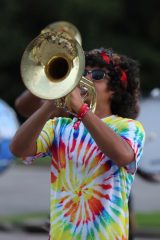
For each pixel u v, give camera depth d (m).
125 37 57.66
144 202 23.86
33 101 9.51
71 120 7.02
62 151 6.91
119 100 7.21
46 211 21.50
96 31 56.56
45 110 6.70
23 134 6.81
